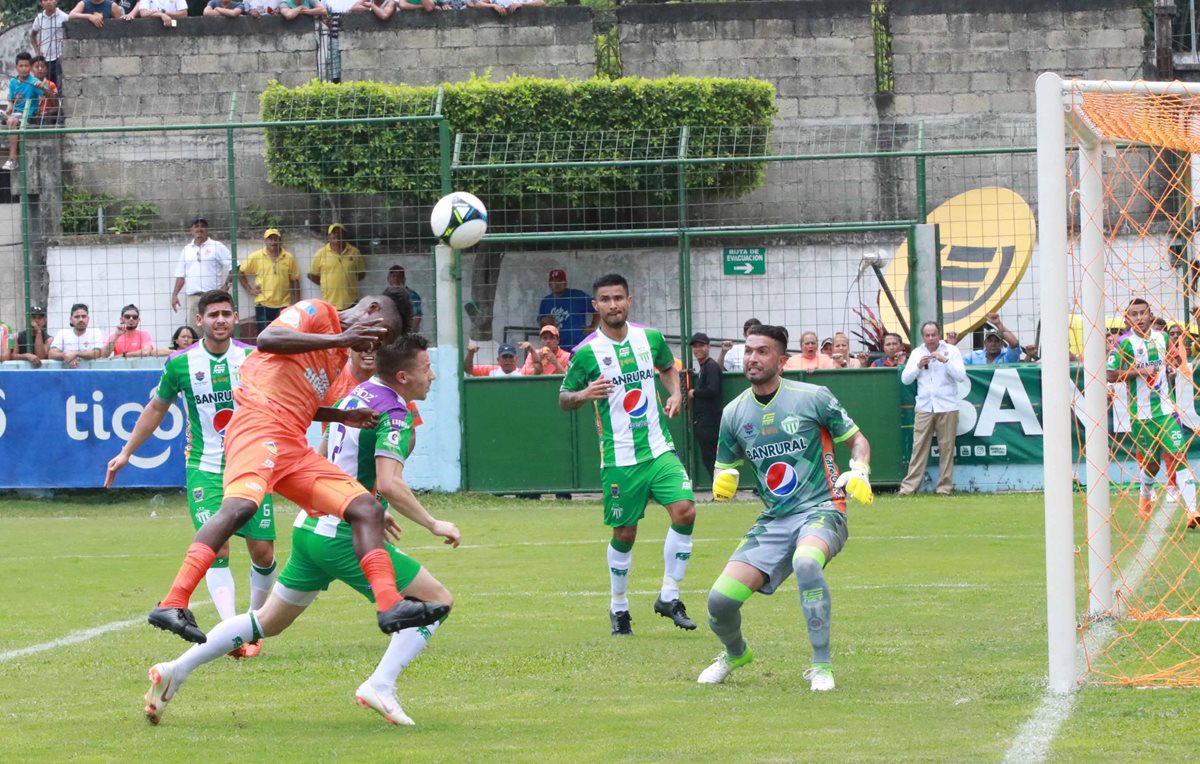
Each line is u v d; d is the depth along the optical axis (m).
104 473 45.31
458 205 35.06
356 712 16.45
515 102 53.69
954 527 36.81
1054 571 17.06
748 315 52.31
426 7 59.62
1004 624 22.38
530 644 21.67
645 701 16.89
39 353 46.97
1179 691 16.91
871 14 59.72
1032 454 46.16
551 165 46.16
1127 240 36.00
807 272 52.84
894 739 14.30
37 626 23.94
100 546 36.03
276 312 46.94
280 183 49.75
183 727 15.59
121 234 49.56
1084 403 22.91
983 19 60.03
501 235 46.03
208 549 15.13
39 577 30.52
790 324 52.44
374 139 48.75
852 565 30.11
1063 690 16.92
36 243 49.84
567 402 24.09
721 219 54.81
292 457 15.91
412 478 47.41
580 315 51.09
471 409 47.16
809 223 55.25
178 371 23.16
